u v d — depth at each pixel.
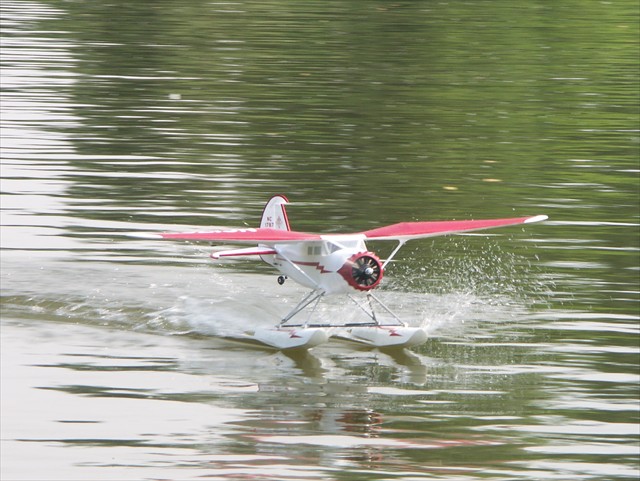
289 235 38.78
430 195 61.38
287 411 33.56
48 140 73.56
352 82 98.19
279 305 44.06
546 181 65.31
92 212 56.69
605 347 39.25
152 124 79.69
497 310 43.28
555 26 135.50
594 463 30.00
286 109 86.00
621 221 56.34
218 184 63.00
